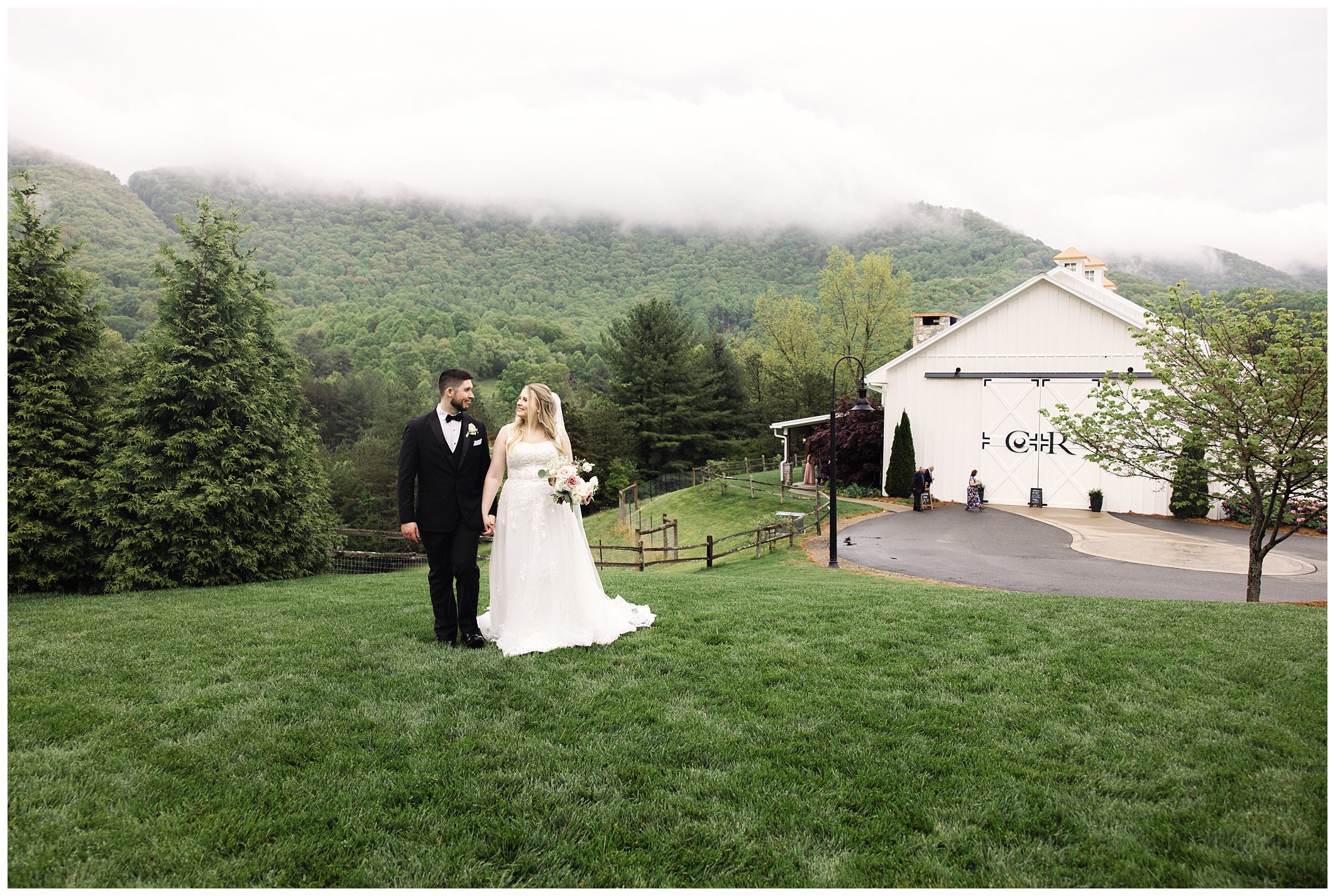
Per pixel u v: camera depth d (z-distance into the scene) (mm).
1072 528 18062
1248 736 3494
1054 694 4086
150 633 5328
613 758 3254
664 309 45906
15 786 2820
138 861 2402
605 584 8625
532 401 5148
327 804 2818
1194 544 15586
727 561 16359
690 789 3000
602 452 43688
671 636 5293
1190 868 2443
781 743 3428
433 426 4867
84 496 9125
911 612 6172
